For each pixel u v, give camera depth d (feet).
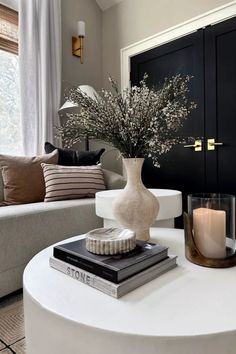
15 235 4.69
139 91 3.44
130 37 9.93
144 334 1.69
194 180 8.50
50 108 8.64
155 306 1.99
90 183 7.00
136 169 3.37
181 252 3.13
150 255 2.49
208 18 8.03
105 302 2.06
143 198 3.32
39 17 8.46
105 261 2.34
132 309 1.95
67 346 1.86
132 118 3.19
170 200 4.29
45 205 5.65
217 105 7.99
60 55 9.00
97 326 1.77
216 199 2.85
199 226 2.81
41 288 2.28
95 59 10.61
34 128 8.34
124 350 1.70
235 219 2.89
